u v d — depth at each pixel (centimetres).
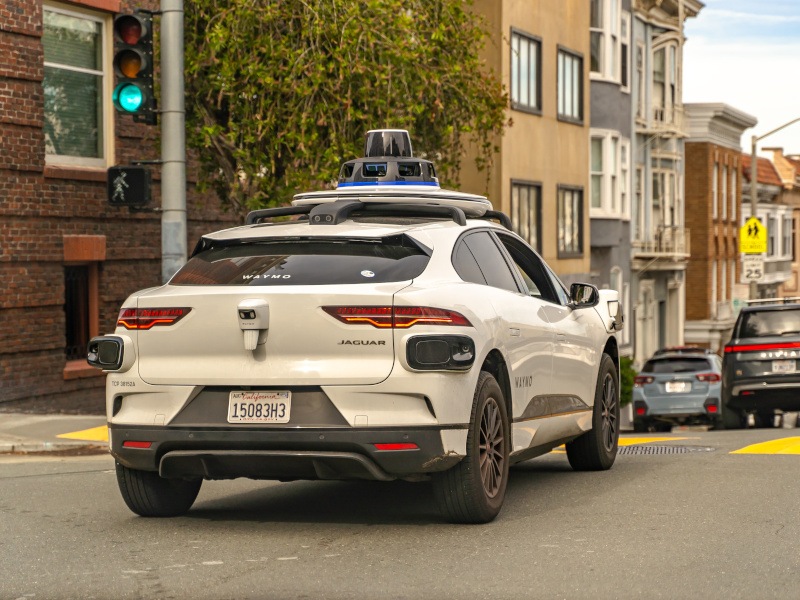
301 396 725
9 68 1644
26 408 1680
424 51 1677
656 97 4656
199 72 1714
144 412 757
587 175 3650
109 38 1858
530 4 3209
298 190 1653
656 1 4472
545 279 960
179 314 745
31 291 1684
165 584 625
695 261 5506
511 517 805
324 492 947
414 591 603
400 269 745
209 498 923
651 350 4647
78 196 1773
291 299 723
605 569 645
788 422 2992
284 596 597
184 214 1349
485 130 1884
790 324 2122
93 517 830
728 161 5819
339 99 1609
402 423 714
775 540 717
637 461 1137
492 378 780
